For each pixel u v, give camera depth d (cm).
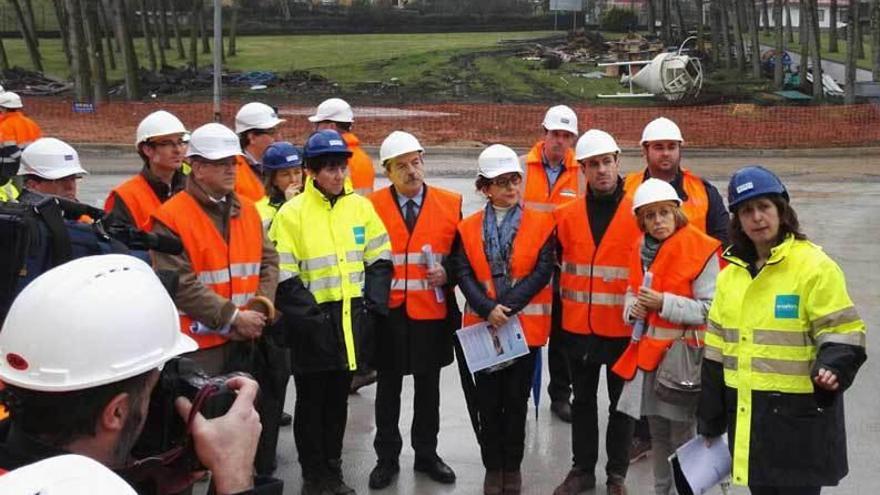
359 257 565
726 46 4272
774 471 418
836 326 404
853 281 1150
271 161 631
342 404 579
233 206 514
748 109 2953
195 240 494
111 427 213
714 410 446
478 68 4144
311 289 555
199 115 2805
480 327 571
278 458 645
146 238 411
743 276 433
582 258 573
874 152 2595
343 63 4394
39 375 206
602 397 762
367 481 606
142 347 214
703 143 2672
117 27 3653
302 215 559
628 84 3631
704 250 517
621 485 572
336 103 850
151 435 237
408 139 598
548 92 3559
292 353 550
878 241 1402
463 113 2952
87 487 143
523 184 744
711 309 448
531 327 577
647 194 520
